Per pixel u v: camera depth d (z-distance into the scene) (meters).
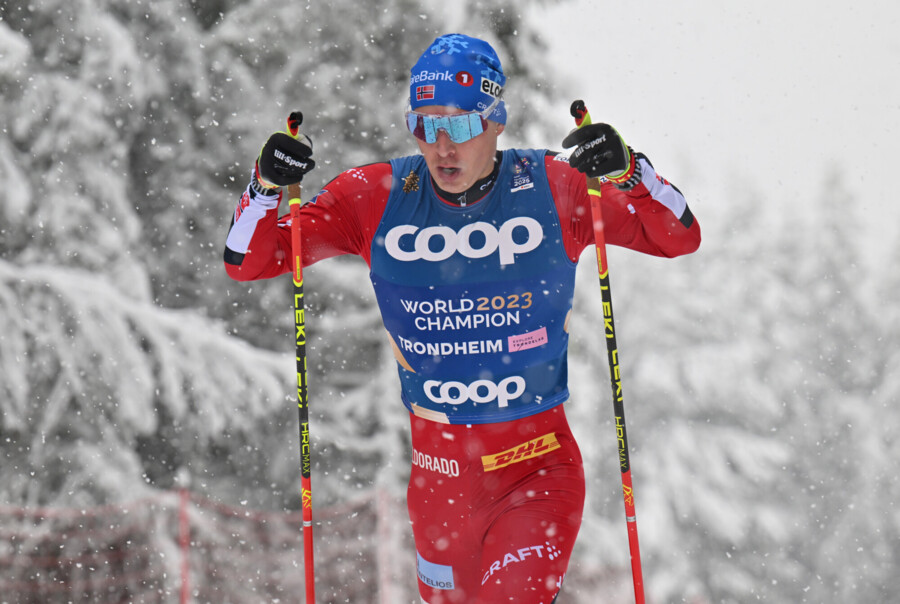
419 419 11.79
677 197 10.72
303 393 10.76
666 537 54.56
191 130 37.16
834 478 79.19
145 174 37.47
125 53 34.84
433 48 10.76
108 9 35.41
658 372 59.47
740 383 60.41
